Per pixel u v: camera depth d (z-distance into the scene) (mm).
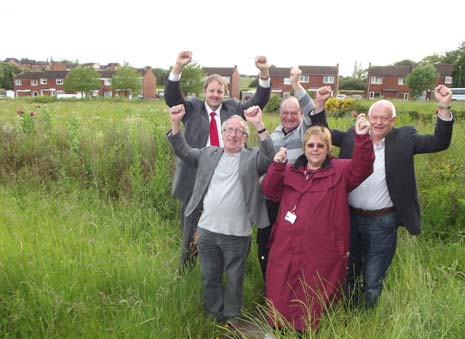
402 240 5012
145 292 3641
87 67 70625
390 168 3658
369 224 3785
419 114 14508
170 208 5820
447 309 3322
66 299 3359
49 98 44625
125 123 8875
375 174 3725
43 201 5844
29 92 88125
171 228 5410
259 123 3559
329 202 3441
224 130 3660
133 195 6043
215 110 4426
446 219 5484
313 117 4180
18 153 7410
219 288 3881
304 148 3561
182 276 4102
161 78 93625
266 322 3660
